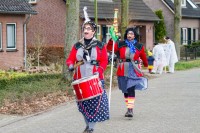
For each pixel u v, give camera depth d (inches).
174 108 481.4
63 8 1417.3
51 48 1267.2
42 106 498.6
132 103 428.8
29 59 1133.7
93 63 351.6
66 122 416.5
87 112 346.0
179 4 1326.3
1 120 427.8
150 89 663.1
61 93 575.2
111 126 391.9
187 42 1985.7
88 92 338.0
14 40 1161.4
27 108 482.3
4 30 1135.6
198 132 363.6
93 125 350.0
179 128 379.2
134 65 429.1
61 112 471.5
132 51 429.1
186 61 1488.7
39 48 1157.7
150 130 373.1
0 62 1130.0
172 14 1902.1
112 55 440.8
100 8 1459.2
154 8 1926.7
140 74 430.0
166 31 1898.4
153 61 981.2
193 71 1067.3
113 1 1539.1
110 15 1473.9
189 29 2011.6
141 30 1657.2
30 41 1440.7
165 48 996.6
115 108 490.3
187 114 444.8
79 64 353.4
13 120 427.8
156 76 911.0
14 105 492.7
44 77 756.6
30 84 636.7
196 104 507.2
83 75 351.6
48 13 1439.5
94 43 353.4
